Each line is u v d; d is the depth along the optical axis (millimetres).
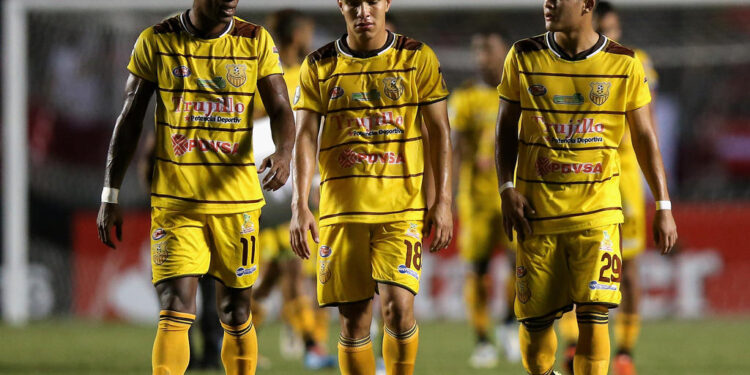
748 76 53969
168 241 17469
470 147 32375
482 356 29656
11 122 42625
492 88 32594
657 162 17969
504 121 18297
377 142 18188
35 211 47719
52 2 42625
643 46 52688
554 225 17875
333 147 18344
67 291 45375
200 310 26781
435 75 18328
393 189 18172
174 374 17219
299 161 18375
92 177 49625
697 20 52625
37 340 35594
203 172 17578
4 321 43000
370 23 18031
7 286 43312
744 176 53562
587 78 17734
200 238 17641
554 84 17812
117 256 44625
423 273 44219
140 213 44750
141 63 17578
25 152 43062
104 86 49781
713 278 44500
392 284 17953
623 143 25328
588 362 17875
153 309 44156
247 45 17734
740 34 52938
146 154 24344
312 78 18531
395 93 18156
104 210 17562
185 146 17547
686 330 39344
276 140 17625
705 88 53844
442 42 51625
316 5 41531
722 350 32469
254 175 18031
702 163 53688
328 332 39969
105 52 49625
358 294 18312
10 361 29062
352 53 18375
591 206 17797
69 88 49656
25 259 43594
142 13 48938
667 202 17922
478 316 30172
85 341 35312
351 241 18203
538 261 18062
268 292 27969
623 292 25375
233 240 17828
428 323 42781
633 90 17906
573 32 17656
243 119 17734
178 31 17609
